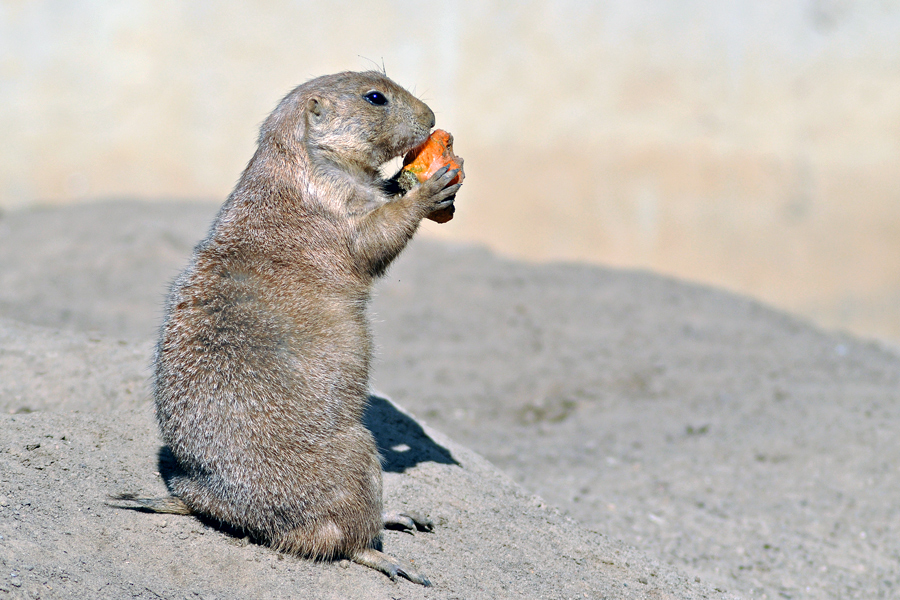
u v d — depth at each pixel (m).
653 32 34.88
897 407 11.89
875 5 34.84
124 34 33.97
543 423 12.77
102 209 23.38
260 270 5.58
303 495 5.21
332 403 5.35
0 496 5.45
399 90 6.39
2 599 4.45
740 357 14.74
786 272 33.47
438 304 18.14
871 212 33.97
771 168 34.03
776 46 34.91
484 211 33.81
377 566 5.41
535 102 34.72
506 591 5.68
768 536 8.86
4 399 7.61
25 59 33.31
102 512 5.57
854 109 34.56
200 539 5.44
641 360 14.77
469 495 6.98
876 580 8.06
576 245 33.81
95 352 8.30
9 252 20.08
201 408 5.27
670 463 10.73
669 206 34.03
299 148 5.90
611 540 7.11
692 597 6.33
